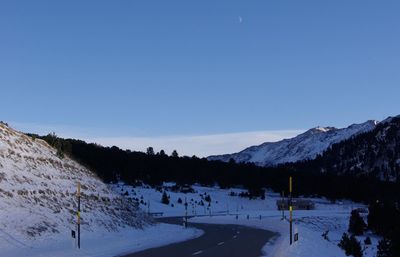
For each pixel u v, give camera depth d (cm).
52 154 5322
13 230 3078
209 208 15812
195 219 9612
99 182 5653
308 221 10894
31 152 4809
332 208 18288
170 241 3781
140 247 3158
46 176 4491
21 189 3806
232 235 4678
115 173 17738
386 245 6269
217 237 4356
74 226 3766
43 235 3244
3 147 4406
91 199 4681
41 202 3841
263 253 2842
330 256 3181
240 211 16188
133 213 5341
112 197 5294
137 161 19812
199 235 4684
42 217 3544
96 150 18312
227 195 19575
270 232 5250
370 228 10712
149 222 5569
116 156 19100
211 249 3048
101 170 16600
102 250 2866
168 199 15400
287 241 3622
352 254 4744
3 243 2812
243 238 4219
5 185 3731
